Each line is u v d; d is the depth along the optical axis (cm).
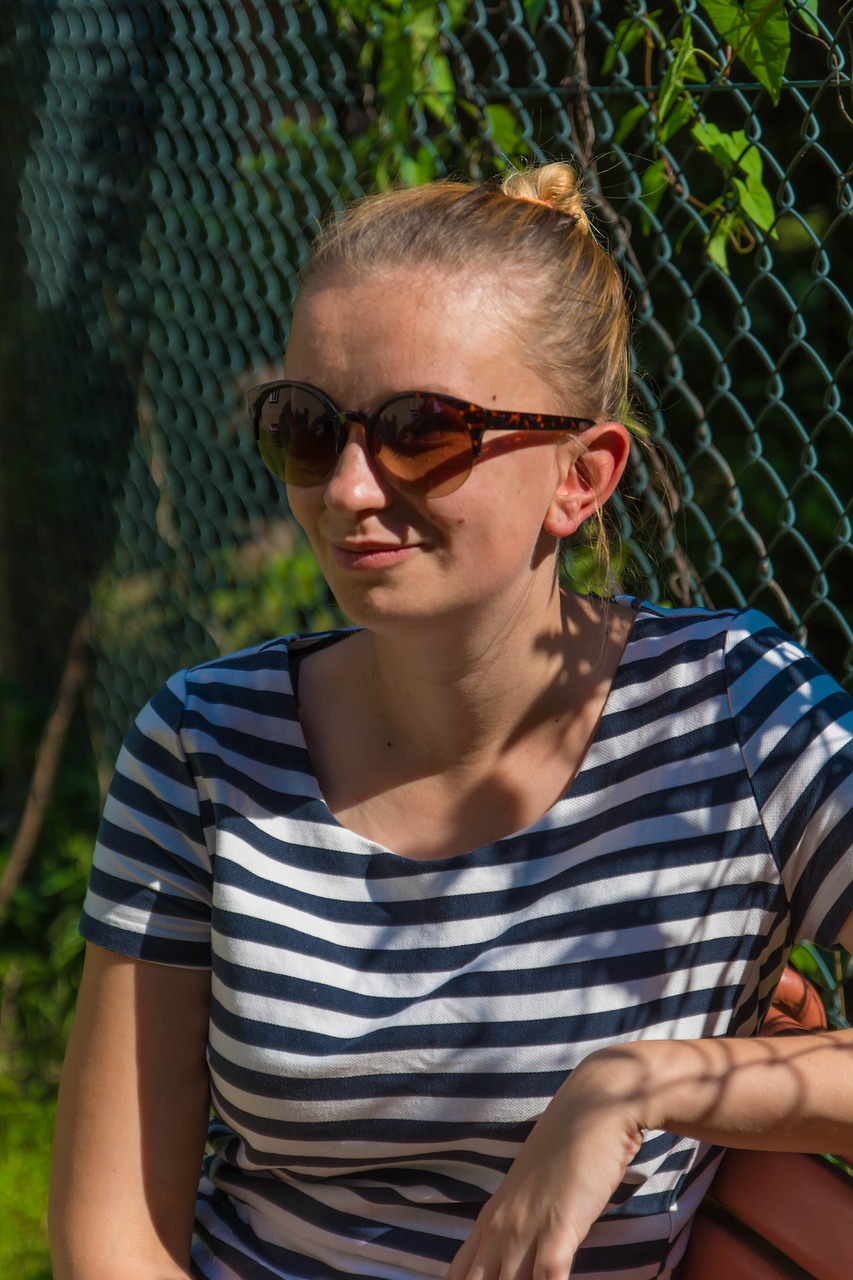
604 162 299
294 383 155
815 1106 149
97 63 455
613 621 179
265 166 367
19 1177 369
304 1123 168
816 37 210
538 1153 149
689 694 169
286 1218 179
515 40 351
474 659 163
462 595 157
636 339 279
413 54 295
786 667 170
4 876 479
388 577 155
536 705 170
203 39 389
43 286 520
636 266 252
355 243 157
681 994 165
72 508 518
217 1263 183
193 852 178
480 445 151
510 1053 162
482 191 163
